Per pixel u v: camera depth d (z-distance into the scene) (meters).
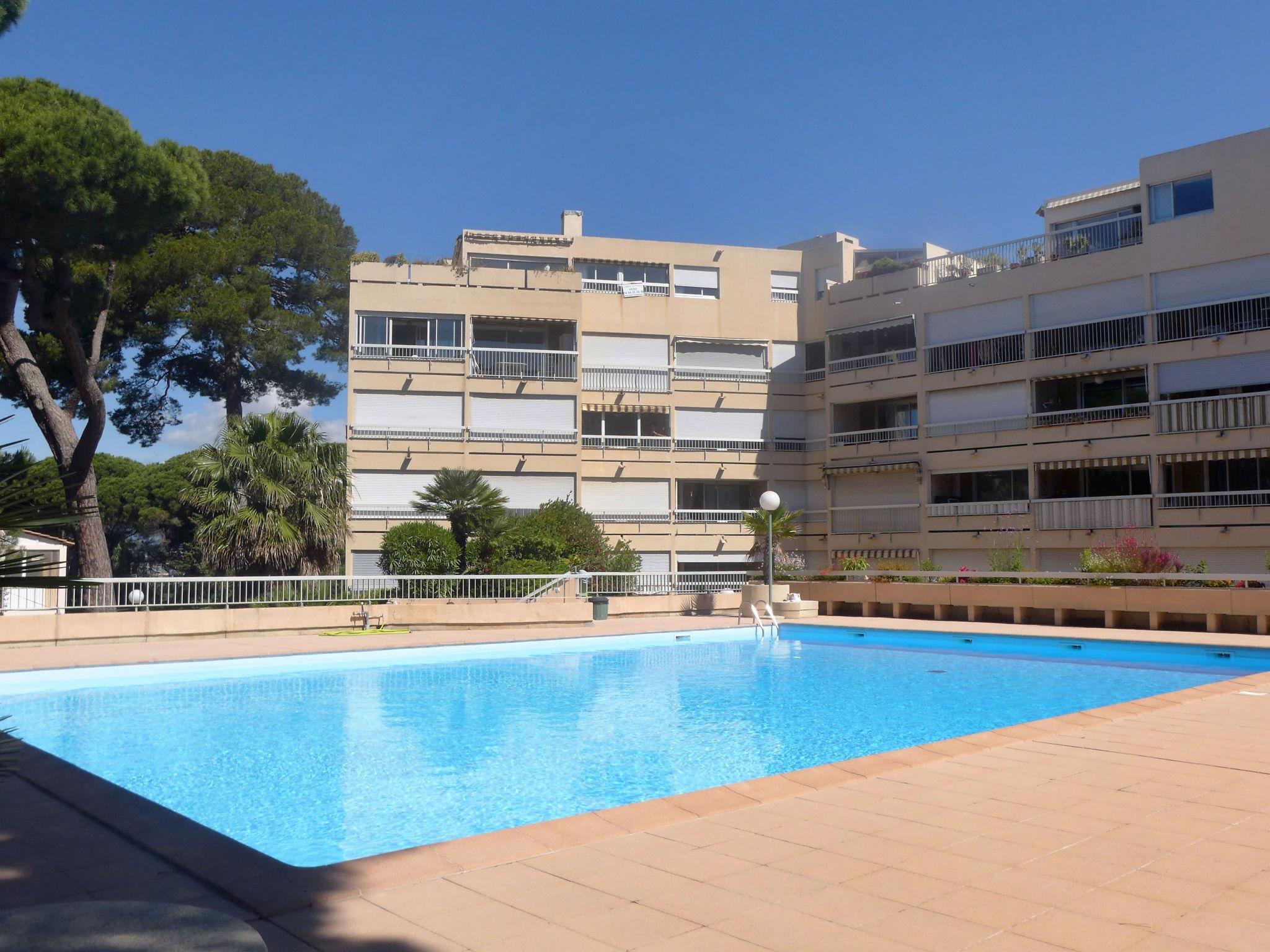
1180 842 5.55
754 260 45.28
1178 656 18.48
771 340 44.94
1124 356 35.09
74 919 3.80
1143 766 7.59
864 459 42.12
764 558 32.72
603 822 6.09
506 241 43.69
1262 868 5.09
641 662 19.47
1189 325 33.75
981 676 17.22
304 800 8.72
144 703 14.34
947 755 8.06
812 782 7.12
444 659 19.61
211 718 13.03
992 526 37.91
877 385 41.91
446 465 38.22
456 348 38.84
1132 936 4.18
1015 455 37.53
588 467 41.62
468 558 30.97
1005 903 4.60
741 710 13.57
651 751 10.77
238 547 26.89
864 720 12.74
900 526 40.88
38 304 26.14
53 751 10.90
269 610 21.48
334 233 46.91
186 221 42.38
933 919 4.40
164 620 20.23
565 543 32.38
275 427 28.59
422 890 4.89
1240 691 11.69
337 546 29.25
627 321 43.00
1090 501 35.44
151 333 40.12
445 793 8.95
